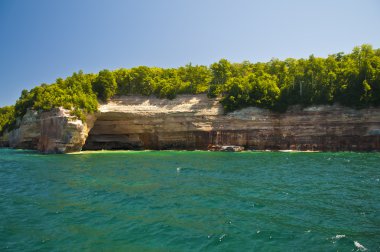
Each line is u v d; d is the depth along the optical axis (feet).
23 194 84.74
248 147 256.52
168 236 52.65
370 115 229.86
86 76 303.89
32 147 305.94
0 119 435.12
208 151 249.55
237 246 48.60
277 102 256.73
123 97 287.69
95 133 278.87
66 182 102.99
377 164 147.13
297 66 269.85
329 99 241.55
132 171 129.49
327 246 48.39
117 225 58.18
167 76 311.06
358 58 261.03
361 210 67.67
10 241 50.96
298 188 91.20
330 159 173.27
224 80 300.20
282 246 48.52
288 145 248.32
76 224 59.00
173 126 268.62
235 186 94.79
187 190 89.04
